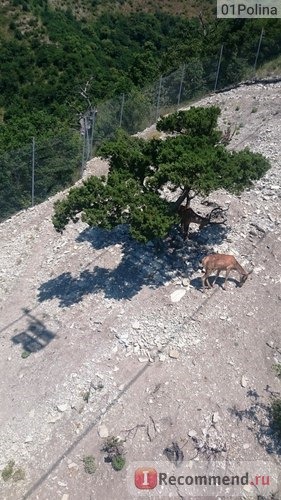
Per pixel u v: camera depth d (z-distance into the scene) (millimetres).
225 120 26078
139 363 13477
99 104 31656
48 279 17266
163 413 12438
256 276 15711
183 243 16703
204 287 15156
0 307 16688
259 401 12766
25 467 12016
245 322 14438
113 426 12344
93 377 13359
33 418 12914
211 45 33031
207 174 13555
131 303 15172
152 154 15102
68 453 12062
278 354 13844
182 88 29719
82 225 19188
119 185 13820
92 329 14656
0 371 14320
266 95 26875
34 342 14859
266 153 21625
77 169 24516
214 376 13164
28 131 29094
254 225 17344
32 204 23000
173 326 14266
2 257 19625
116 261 16891
